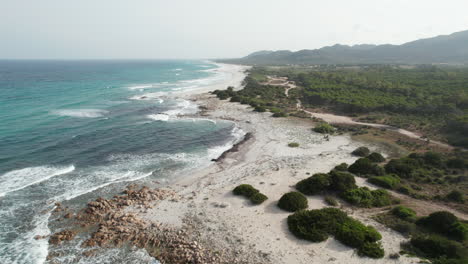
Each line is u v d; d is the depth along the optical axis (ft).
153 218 66.80
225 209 69.82
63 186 84.64
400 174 87.56
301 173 90.99
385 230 58.85
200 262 51.60
